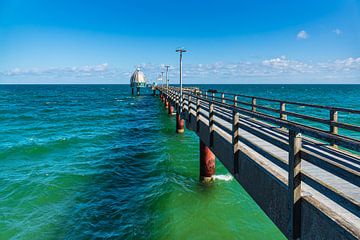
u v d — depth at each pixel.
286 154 5.89
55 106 55.00
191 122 12.38
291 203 3.35
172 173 12.45
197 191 10.35
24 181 11.64
